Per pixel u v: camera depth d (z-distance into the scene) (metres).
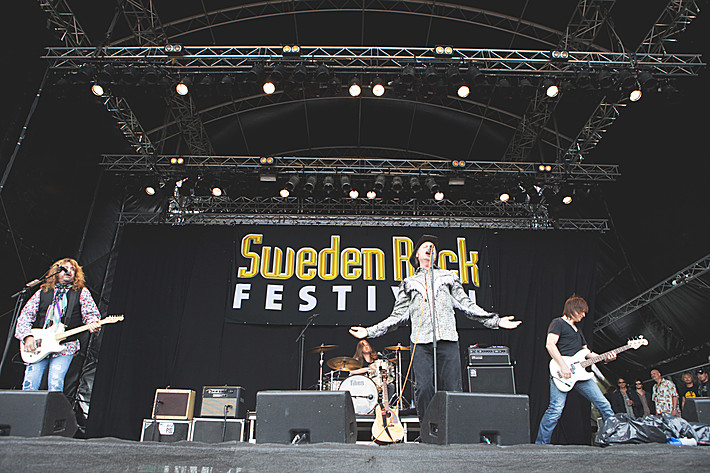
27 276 7.36
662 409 7.48
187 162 9.42
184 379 8.19
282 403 2.30
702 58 7.31
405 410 5.73
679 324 8.23
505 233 9.19
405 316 3.39
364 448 1.77
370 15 8.33
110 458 1.71
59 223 8.14
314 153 10.73
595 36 8.01
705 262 7.53
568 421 7.85
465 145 10.44
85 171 8.72
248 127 10.02
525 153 10.21
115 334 8.41
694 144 7.46
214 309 8.65
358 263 8.99
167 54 7.31
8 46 6.75
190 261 8.99
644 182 8.61
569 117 9.09
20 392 2.29
